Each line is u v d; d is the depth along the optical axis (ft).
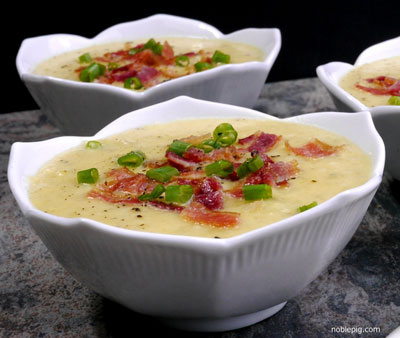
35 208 1.36
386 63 1.96
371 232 1.61
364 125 1.47
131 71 1.90
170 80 1.75
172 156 1.44
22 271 1.54
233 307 1.29
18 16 3.03
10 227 1.67
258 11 3.25
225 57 1.98
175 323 1.37
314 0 3.24
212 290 1.25
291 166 1.40
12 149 1.45
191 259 1.21
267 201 1.33
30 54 2.08
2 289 1.50
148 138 1.57
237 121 1.61
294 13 3.26
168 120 1.62
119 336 1.39
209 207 1.33
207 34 2.22
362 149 1.45
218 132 1.49
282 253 1.24
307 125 1.55
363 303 1.44
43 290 1.49
